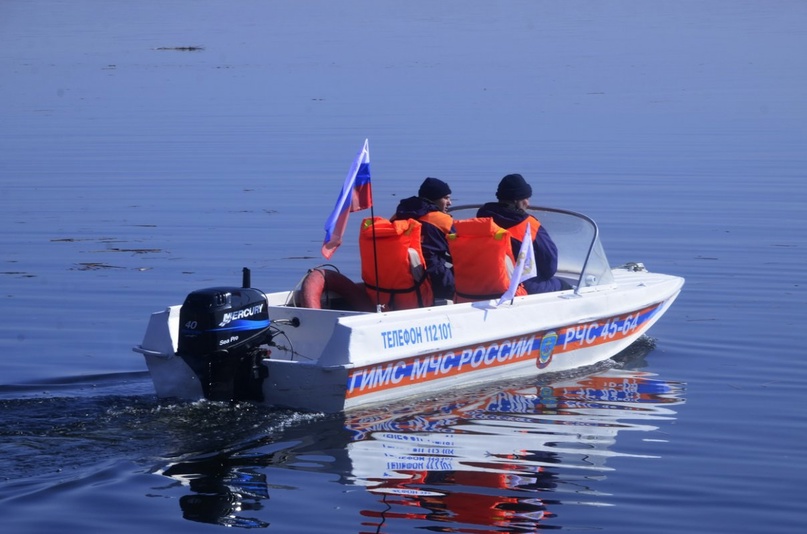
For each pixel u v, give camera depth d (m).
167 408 12.30
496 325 13.64
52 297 19.50
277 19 108.31
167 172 32.66
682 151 35.38
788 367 14.95
